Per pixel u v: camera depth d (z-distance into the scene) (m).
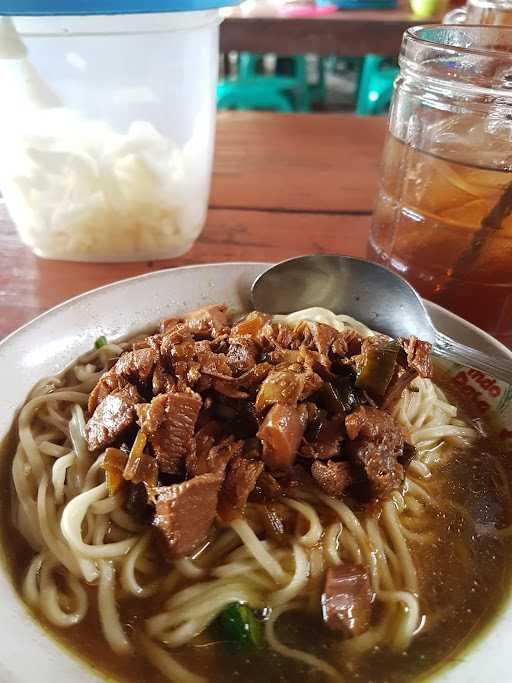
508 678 0.10
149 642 0.13
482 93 0.17
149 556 0.14
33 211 0.22
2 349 0.16
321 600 0.14
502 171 0.17
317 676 0.12
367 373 0.15
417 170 0.19
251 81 0.69
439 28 0.20
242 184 0.29
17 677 0.10
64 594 0.13
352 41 0.49
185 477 0.14
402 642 0.12
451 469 0.16
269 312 0.20
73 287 0.22
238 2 0.20
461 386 0.18
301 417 0.14
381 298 0.19
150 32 0.19
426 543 0.14
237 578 0.14
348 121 0.37
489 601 0.13
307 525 0.15
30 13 0.17
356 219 0.26
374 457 0.15
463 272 0.19
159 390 0.15
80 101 0.20
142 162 0.21
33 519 0.14
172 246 0.23
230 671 0.12
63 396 0.17
